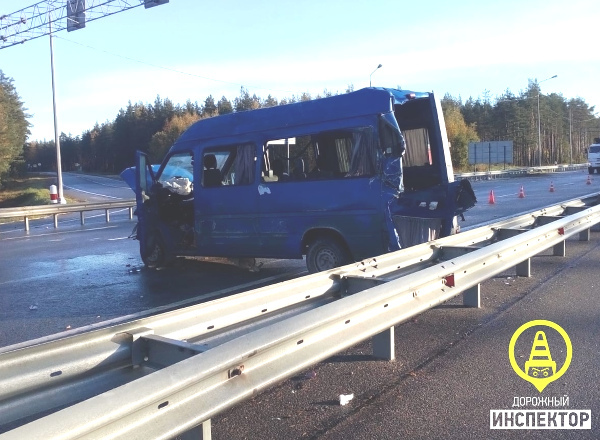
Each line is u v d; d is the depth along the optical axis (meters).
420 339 5.71
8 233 20.97
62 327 6.91
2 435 2.28
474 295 6.79
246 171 9.15
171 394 2.91
